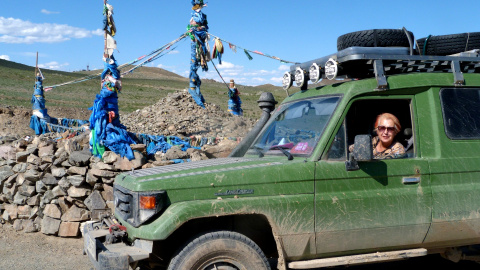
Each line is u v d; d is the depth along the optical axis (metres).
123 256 3.96
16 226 8.55
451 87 4.84
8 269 6.50
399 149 4.70
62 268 6.55
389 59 4.65
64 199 8.20
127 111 48.22
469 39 5.18
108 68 9.05
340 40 5.17
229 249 4.11
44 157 8.38
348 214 4.36
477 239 4.84
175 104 17.97
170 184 4.13
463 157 4.71
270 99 7.07
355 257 4.42
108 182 8.01
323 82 5.26
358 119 4.79
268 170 4.27
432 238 4.65
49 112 30.58
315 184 4.32
